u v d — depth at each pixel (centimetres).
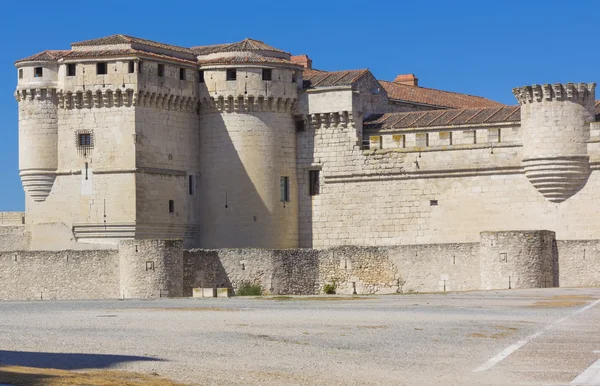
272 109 9675
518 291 7569
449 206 9262
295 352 3991
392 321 5141
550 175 8781
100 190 9256
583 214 8775
